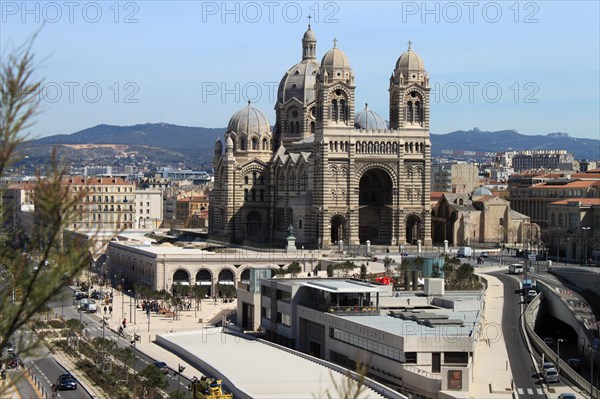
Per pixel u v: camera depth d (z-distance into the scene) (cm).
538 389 14038
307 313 18050
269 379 14850
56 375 16150
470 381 13862
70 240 4741
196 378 14912
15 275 4694
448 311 17350
